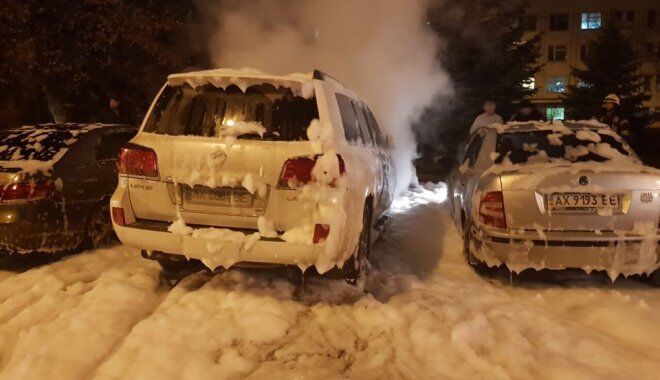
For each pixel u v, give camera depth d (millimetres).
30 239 5875
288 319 4551
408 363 3980
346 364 4008
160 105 4949
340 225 4473
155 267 5875
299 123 4719
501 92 21219
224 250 4504
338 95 5402
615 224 5203
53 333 4309
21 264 6379
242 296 4883
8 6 9320
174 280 5586
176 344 4090
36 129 6785
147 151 4711
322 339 4320
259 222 4473
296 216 4488
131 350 4000
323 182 4477
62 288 5320
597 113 29031
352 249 4809
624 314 4785
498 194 5395
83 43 10938
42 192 5957
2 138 6617
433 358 4027
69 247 6238
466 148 8109
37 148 6348
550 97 46969
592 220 5207
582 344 4145
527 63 22812
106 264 6066
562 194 5258
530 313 4770
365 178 5145
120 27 10805
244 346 4184
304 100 4820
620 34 30609
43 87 12172
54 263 6047
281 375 3742
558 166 5527
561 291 5527
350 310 4793
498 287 5660
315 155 4512
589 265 5234
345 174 4559
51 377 3711
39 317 4652
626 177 5238
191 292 5016
